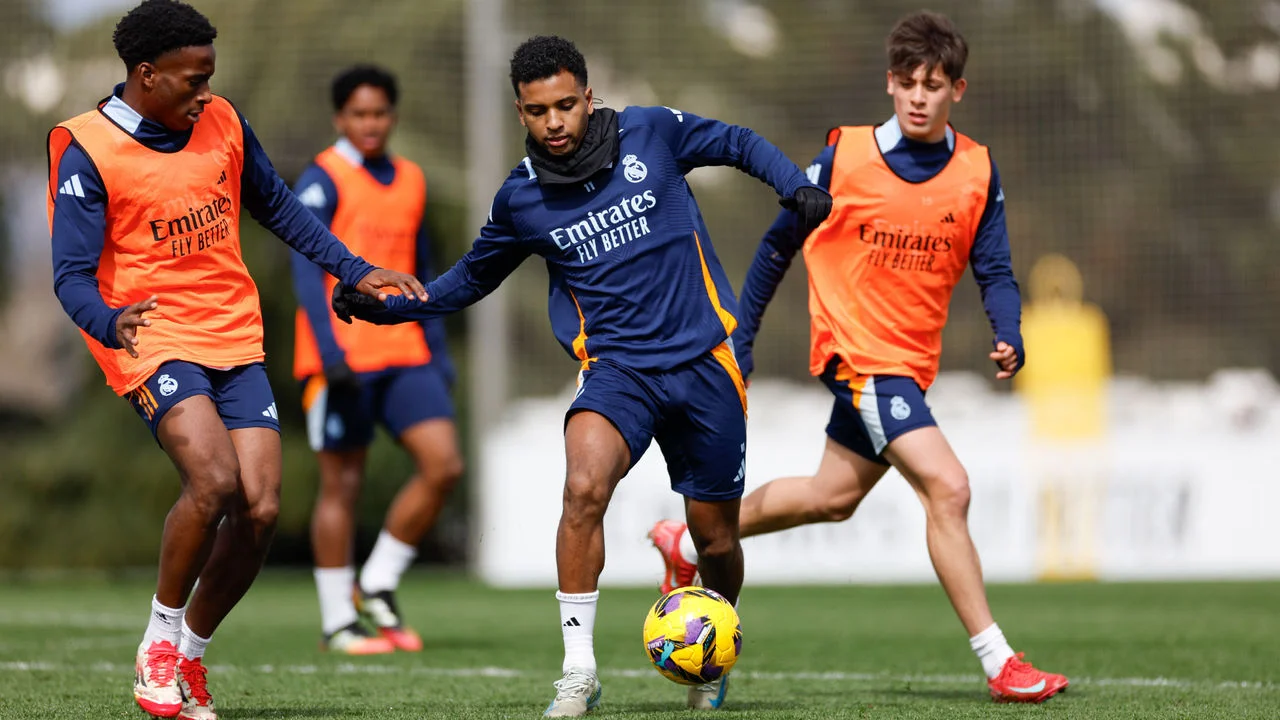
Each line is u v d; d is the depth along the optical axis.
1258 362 61.31
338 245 16.78
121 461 60.72
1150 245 61.00
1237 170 62.25
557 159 15.86
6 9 61.50
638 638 28.44
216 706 17.44
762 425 48.81
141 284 15.38
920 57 18.06
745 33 63.66
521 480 46.53
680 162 16.56
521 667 22.78
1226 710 16.67
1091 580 43.84
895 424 18.38
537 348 59.81
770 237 19.23
